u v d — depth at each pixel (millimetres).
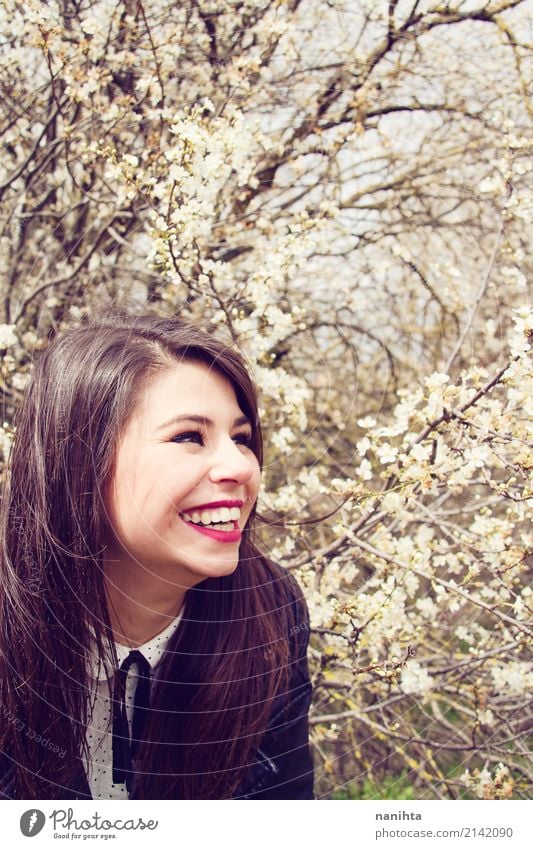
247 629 1251
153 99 1748
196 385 1072
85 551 1073
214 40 1959
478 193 1958
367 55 1938
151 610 1155
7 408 1833
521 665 1606
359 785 2010
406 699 1943
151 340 1099
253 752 1280
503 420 1271
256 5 1880
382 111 1951
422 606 1604
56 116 1989
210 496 1043
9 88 1963
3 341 1654
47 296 2064
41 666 1135
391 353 2229
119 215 1904
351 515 1968
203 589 1235
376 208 2059
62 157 2057
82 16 1806
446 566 1849
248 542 1324
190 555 1042
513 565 1365
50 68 1672
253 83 1972
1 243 2129
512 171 1603
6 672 1156
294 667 1402
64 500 1088
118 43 1882
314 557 1600
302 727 1418
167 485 1021
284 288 1949
